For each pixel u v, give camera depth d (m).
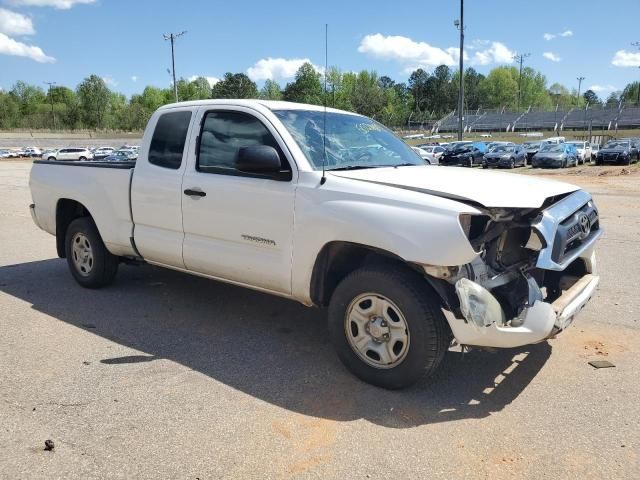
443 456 3.05
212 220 4.64
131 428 3.33
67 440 3.20
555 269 3.61
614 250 8.08
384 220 3.62
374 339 3.81
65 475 2.89
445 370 4.12
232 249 4.55
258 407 3.58
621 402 3.63
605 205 13.73
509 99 139.62
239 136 4.56
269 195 4.22
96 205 5.72
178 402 3.64
